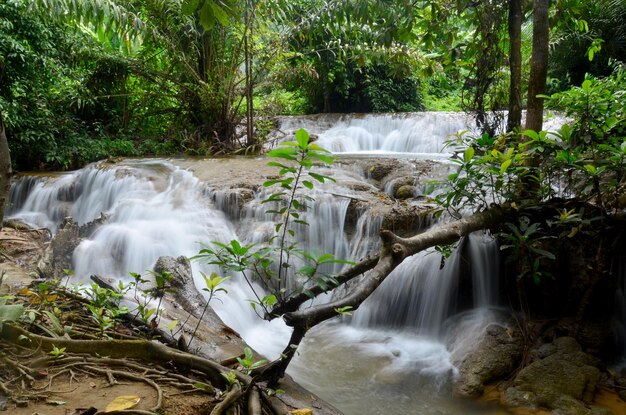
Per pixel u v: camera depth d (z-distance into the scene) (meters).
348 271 3.20
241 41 9.64
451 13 5.68
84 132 9.97
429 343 4.39
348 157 8.34
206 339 3.36
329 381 3.70
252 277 5.13
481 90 5.41
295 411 2.39
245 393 2.30
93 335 2.68
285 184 2.78
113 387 2.22
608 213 3.85
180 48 9.80
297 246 5.51
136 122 11.27
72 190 7.76
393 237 3.07
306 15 9.95
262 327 4.61
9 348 2.42
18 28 8.53
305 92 14.51
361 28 8.91
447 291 4.63
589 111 3.96
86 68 10.50
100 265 5.16
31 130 8.77
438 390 3.60
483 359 3.74
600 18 9.39
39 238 5.68
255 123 10.98
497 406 3.38
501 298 4.66
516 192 4.08
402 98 14.15
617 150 3.50
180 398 2.20
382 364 3.98
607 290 4.12
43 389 2.17
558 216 3.91
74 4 7.61
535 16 4.18
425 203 5.62
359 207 5.54
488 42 5.20
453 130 10.03
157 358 2.50
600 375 3.57
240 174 7.14
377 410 3.32
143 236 5.59
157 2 9.08
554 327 4.07
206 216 6.14
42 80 9.34
